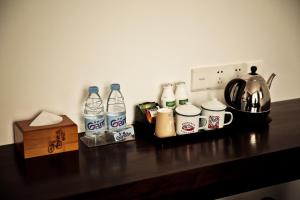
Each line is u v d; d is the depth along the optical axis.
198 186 1.00
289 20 1.53
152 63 1.29
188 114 1.15
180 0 1.28
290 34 1.55
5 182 0.91
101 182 0.91
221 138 1.20
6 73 1.09
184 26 1.31
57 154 1.08
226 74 1.44
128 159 1.04
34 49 1.11
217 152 1.08
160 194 0.95
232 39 1.43
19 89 1.12
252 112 1.27
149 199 0.94
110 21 1.19
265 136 1.21
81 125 1.24
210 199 1.09
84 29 1.16
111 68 1.23
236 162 1.03
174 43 1.31
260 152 1.08
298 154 1.13
